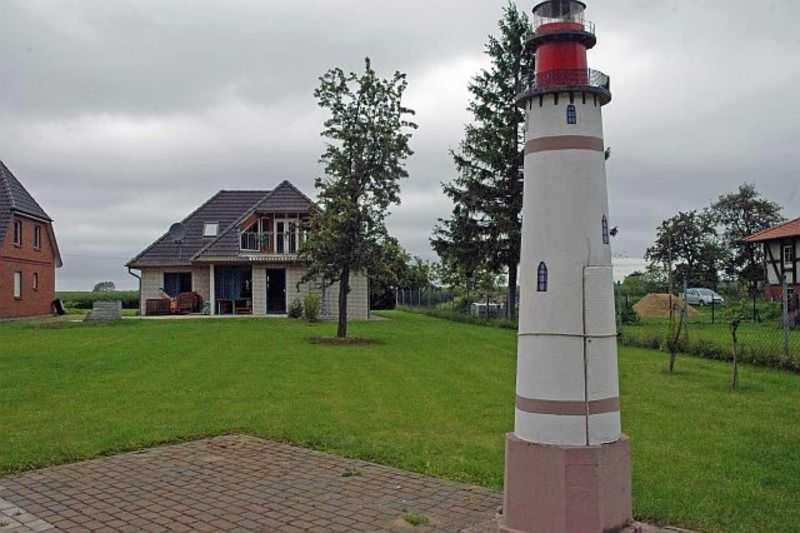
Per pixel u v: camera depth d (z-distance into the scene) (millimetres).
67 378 14352
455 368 16172
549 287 5719
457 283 41562
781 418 10859
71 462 8547
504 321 30719
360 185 22047
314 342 21203
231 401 12062
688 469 8039
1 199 35812
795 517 6492
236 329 25234
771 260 43500
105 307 29938
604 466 5578
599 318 5711
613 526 5637
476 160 34406
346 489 7457
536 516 5641
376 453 8805
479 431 9992
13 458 8484
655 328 26688
